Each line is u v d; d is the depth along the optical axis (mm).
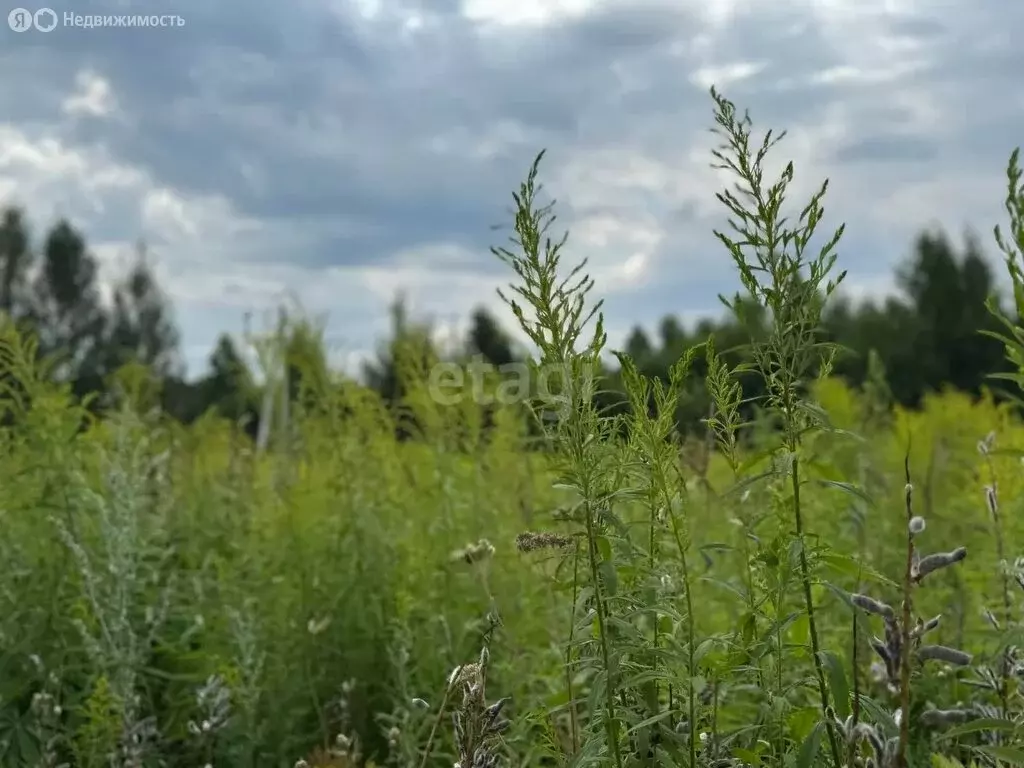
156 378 6113
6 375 4234
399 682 3416
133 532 3789
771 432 4168
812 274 1971
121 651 3365
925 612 3619
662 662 2113
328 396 5242
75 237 34250
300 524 4539
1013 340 1932
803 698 2561
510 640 3480
